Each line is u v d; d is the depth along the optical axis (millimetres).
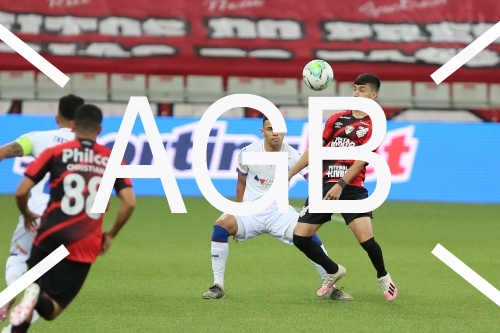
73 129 24203
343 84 82312
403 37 84188
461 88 83375
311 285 32594
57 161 20094
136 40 82250
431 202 66625
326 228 51625
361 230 27906
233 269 36406
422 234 49156
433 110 81250
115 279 33156
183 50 81938
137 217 54500
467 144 68188
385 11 85312
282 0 85375
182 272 35219
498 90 83438
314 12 85125
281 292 30906
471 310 28000
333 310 27531
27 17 82375
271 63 81938
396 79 82188
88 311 26703
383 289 28531
